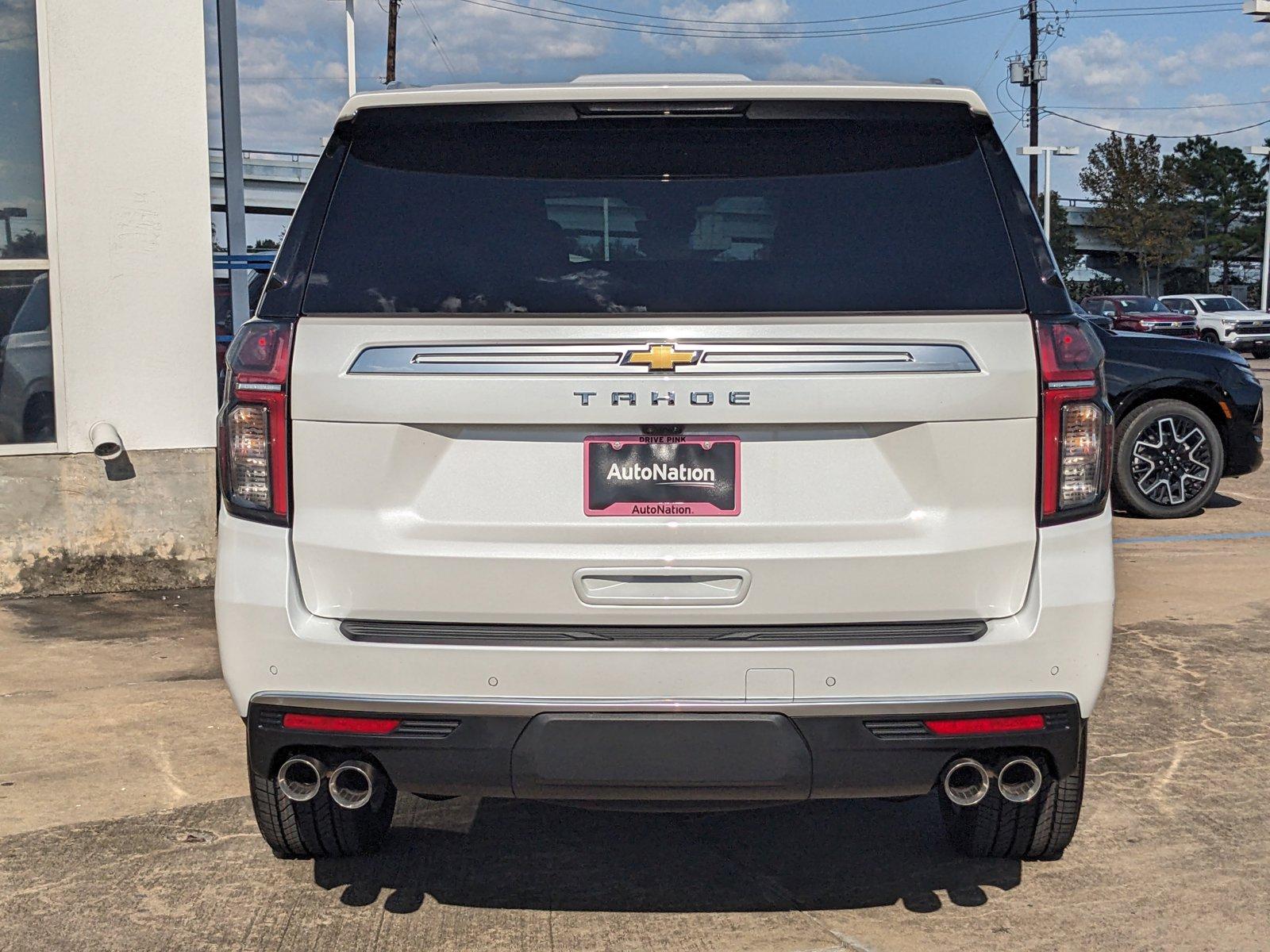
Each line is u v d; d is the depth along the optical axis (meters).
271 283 3.12
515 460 3.03
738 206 3.14
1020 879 3.84
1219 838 4.14
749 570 3.01
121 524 7.63
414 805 4.42
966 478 3.01
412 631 3.04
